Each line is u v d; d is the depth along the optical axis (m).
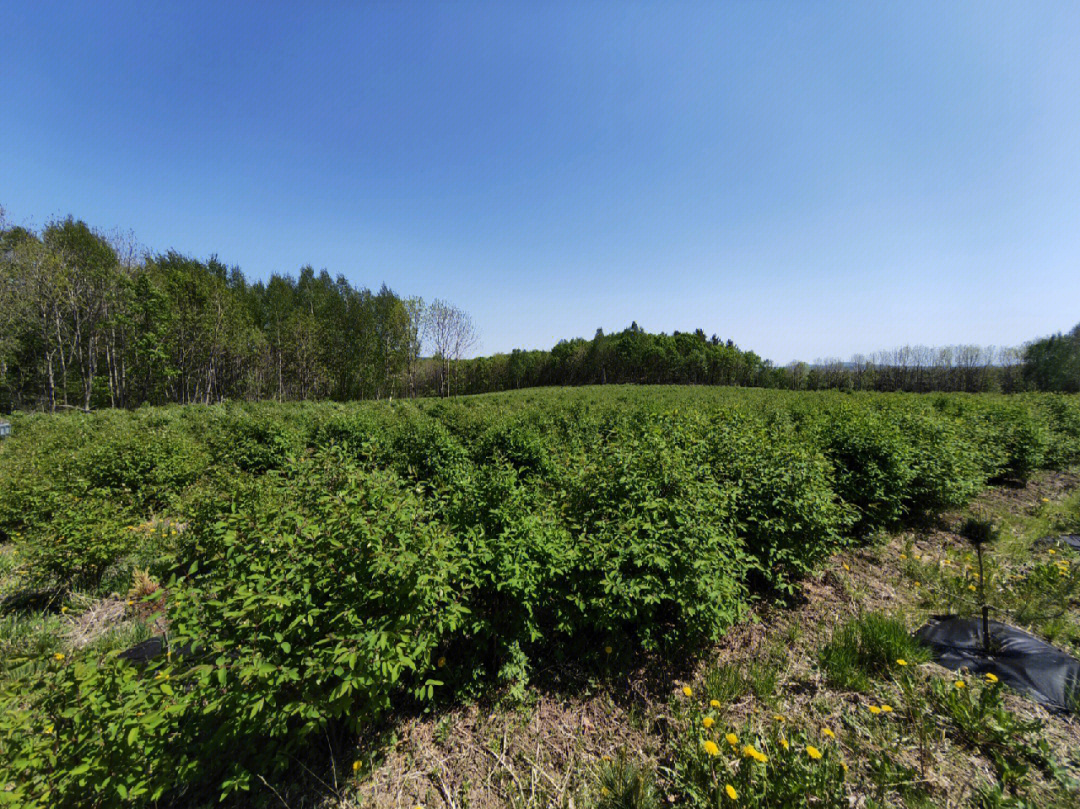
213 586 2.53
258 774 2.31
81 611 4.43
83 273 27.47
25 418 15.81
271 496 4.09
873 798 2.27
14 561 5.14
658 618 3.48
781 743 2.37
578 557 3.19
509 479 3.54
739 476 4.51
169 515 6.23
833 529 4.22
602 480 3.86
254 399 39.53
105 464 6.70
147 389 31.92
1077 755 2.43
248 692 2.14
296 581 2.40
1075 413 11.30
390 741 2.71
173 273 31.39
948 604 4.08
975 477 6.69
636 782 2.39
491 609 3.20
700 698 3.04
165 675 2.15
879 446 5.93
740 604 3.38
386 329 46.34
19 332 26.69
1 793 1.75
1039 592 4.11
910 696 2.85
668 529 3.27
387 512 2.72
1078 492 7.86
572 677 3.28
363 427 10.84
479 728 2.86
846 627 3.68
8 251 24.94
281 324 40.38
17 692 2.00
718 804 2.17
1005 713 2.60
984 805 2.21
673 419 7.94
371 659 2.24
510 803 2.39
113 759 1.91
